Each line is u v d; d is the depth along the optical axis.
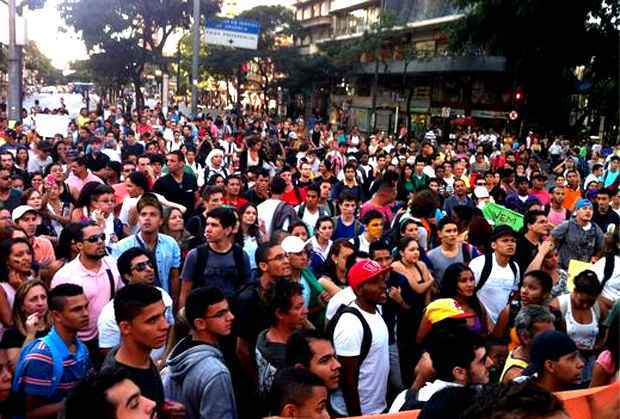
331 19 67.62
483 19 30.58
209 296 3.95
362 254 6.20
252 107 75.69
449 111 40.62
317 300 5.88
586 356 5.32
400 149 18.64
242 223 7.16
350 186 10.98
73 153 12.54
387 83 51.97
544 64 31.61
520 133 36.09
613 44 28.80
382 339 4.53
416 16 48.75
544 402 1.75
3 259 5.12
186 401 3.64
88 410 2.69
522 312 4.45
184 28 43.34
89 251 5.26
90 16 40.00
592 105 32.44
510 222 9.25
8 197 8.53
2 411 3.94
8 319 4.96
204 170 11.91
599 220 9.45
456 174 12.95
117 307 3.57
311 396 3.22
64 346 3.97
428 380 4.00
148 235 6.24
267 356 4.38
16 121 19.66
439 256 6.73
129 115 31.38
